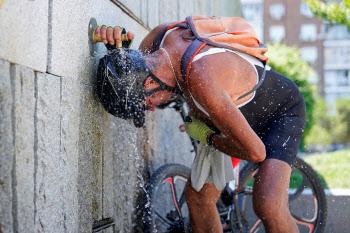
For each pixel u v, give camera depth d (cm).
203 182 303
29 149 208
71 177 249
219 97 236
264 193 267
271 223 269
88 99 273
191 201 312
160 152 418
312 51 5344
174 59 256
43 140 221
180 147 481
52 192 229
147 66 257
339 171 652
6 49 190
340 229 442
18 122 199
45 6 225
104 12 304
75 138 254
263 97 276
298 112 295
